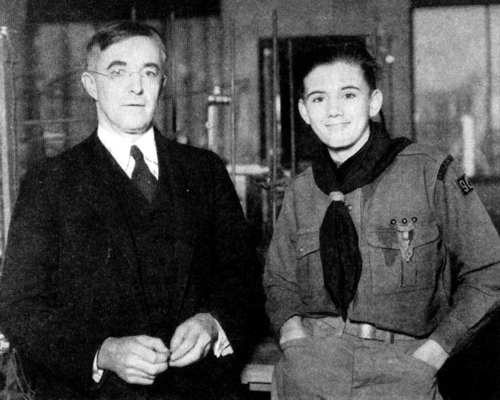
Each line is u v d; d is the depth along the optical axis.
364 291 1.53
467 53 4.65
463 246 1.51
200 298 1.67
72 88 4.21
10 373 1.70
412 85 4.67
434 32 4.66
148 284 1.59
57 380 1.61
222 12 4.62
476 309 1.48
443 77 4.68
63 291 1.58
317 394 1.50
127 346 1.46
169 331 1.60
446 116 4.68
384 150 1.58
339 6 4.58
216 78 4.66
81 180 1.62
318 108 1.58
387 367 1.47
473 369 2.57
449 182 1.53
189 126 4.62
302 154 4.30
